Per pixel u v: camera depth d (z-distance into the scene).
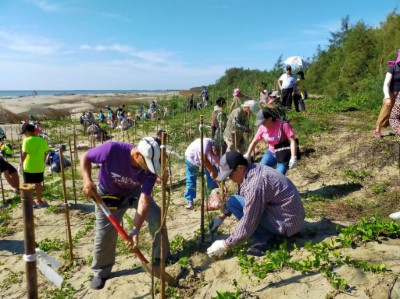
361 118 10.06
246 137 7.59
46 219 6.41
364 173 6.12
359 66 16.14
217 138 7.13
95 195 3.46
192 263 4.01
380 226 3.72
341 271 3.21
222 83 22.09
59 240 5.47
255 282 3.37
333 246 3.66
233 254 3.95
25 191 2.20
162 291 3.24
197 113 15.07
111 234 3.92
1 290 4.34
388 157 6.48
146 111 25.48
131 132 17.78
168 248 4.16
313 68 21.95
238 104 8.16
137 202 3.94
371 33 17.06
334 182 6.07
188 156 5.57
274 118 5.13
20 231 6.07
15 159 14.07
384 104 6.86
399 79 6.20
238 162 3.67
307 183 6.24
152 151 3.31
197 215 5.50
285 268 3.45
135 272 4.14
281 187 3.66
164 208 3.08
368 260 3.30
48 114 36.03
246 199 3.63
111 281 4.05
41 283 4.34
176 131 11.59
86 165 3.63
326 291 3.03
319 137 8.43
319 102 15.03
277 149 5.23
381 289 2.91
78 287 4.11
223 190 4.87
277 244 3.92
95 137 17.25
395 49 15.15
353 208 4.89
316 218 4.55
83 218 6.45
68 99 62.66
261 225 3.92
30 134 6.79
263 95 9.76
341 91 15.36
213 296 3.41
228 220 4.94
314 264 3.31
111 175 3.67
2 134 18.00
